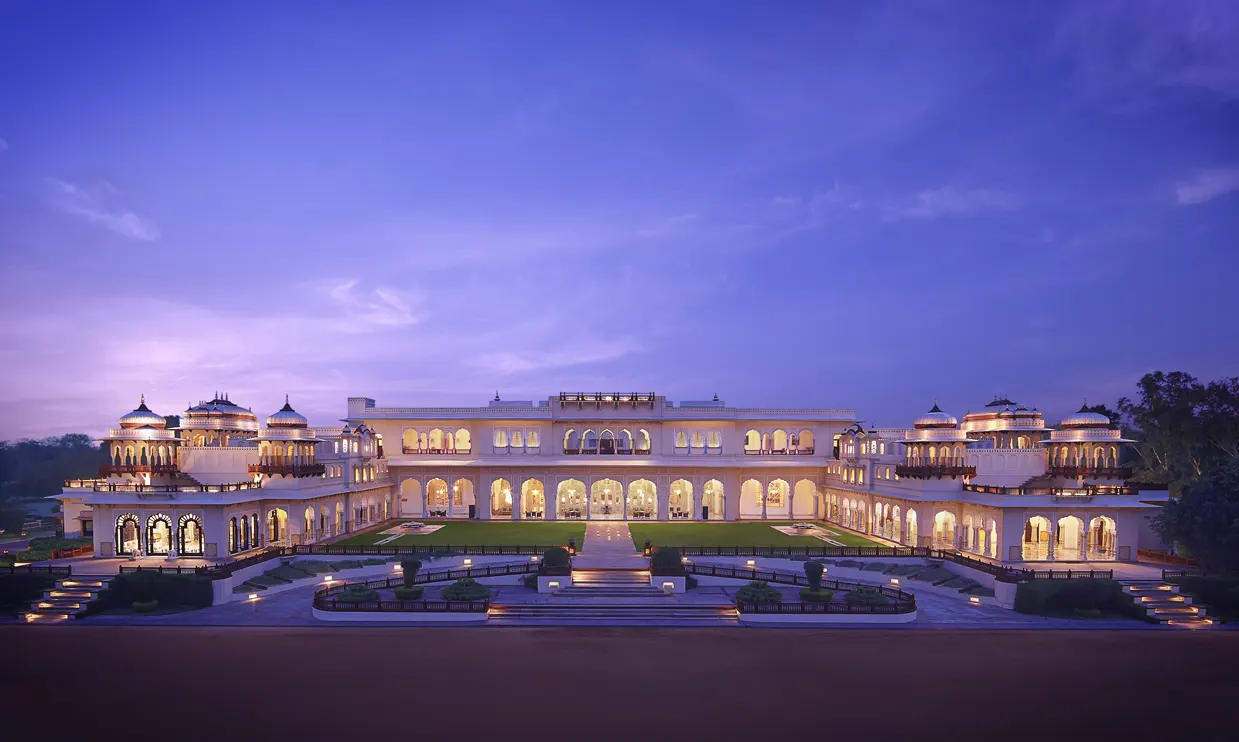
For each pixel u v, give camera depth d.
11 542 81.56
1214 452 71.38
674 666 36.88
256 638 41.41
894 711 31.50
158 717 30.55
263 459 65.25
